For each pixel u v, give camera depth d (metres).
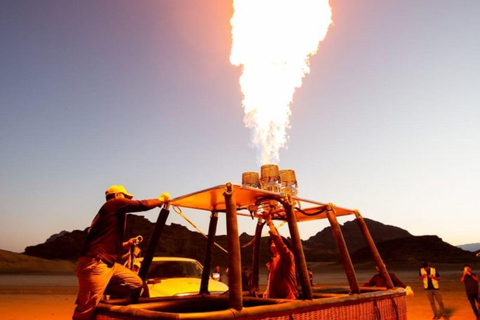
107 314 3.04
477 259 151.62
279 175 4.23
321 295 4.35
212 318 2.46
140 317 2.66
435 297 11.44
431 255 159.25
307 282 3.31
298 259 3.42
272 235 4.23
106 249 3.24
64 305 17.80
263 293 5.11
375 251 4.78
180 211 4.50
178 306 4.13
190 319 2.40
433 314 12.46
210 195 3.82
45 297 23.55
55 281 59.94
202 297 4.57
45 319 12.68
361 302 3.74
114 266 3.35
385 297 4.20
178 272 8.50
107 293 3.57
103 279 3.19
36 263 153.88
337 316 3.39
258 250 5.33
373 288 5.26
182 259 9.10
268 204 4.06
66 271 150.00
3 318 12.96
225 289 7.68
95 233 3.28
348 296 3.61
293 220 3.60
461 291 22.47
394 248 170.75
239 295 2.70
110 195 3.57
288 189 4.33
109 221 3.30
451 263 143.88
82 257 3.19
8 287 38.19
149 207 3.54
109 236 3.29
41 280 65.56
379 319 3.97
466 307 14.33
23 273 130.12
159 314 2.54
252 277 5.24
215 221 4.90
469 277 11.59
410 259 151.25
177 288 7.28
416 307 14.55
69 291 30.67
